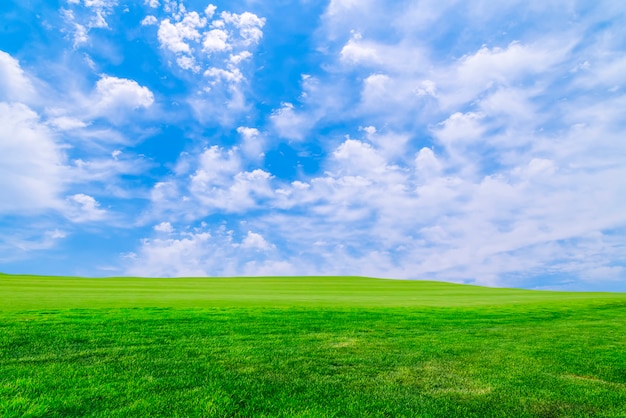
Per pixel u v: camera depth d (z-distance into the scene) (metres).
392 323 17.28
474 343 13.26
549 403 7.63
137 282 67.56
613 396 8.05
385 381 8.80
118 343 11.57
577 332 16.09
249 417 6.56
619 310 26.17
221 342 12.23
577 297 39.78
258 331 14.30
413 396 7.85
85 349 10.73
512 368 10.10
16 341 11.17
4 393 7.09
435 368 9.98
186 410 6.67
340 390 8.11
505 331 16.02
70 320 14.88
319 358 10.63
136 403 6.84
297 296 35.03
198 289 47.28
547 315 22.44
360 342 12.86
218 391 7.65
